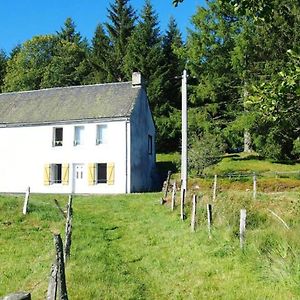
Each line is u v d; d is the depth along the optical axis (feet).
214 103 146.51
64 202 84.38
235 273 33.04
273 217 46.68
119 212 71.72
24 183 125.39
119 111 120.47
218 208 52.42
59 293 23.15
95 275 33.42
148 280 33.63
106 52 187.52
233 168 125.18
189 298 28.96
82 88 135.13
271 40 119.34
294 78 24.91
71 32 246.27
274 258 32.30
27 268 37.99
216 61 139.95
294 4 105.19
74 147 121.80
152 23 178.29
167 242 46.39
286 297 26.94
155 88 168.25
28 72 208.03
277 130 121.39
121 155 117.91
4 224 58.34
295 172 105.70
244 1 25.61
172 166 148.46
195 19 141.18
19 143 127.13
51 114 126.82
